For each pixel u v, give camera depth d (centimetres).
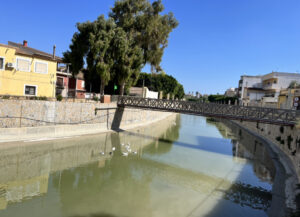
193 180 1220
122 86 2650
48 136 1777
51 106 1798
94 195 964
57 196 933
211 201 973
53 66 2138
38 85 2030
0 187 978
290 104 2534
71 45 2370
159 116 3928
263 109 1590
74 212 814
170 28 2844
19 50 1898
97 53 2219
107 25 2334
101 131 2244
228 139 2516
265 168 1475
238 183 1197
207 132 2983
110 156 1549
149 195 1002
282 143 1814
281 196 1031
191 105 1903
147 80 4941
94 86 3216
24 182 1048
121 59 2423
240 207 925
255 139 2569
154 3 2667
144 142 2055
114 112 2447
